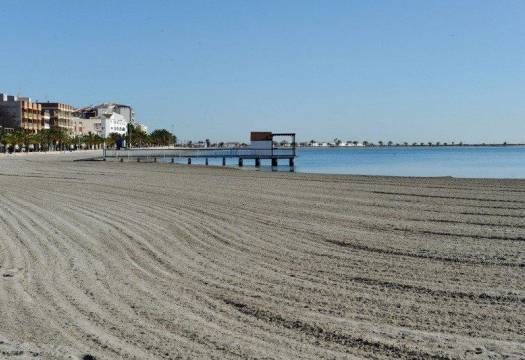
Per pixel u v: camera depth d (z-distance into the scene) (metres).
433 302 7.91
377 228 14.97
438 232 14.30
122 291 8.32
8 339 6.24
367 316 7.23
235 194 24.97
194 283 8.92
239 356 5.77
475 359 5.73
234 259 10.86
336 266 10.30
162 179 36.09
